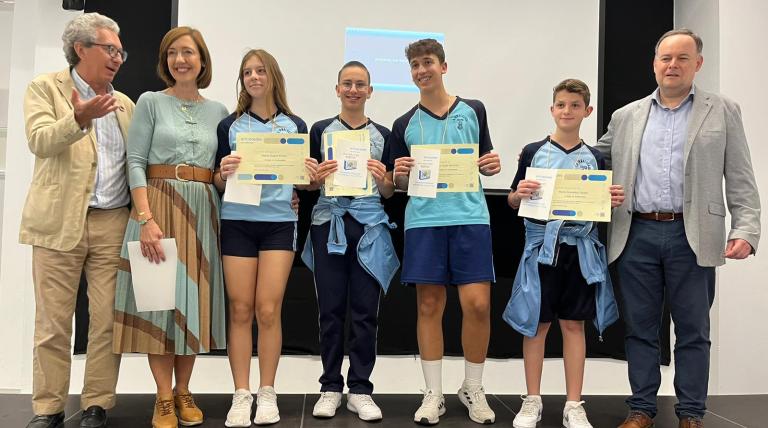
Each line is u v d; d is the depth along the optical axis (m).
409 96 3.45
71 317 2.32
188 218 2.27
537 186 2.39
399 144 2.57
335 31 3.42
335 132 2.42
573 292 2.44
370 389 2.57
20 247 3.29
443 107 2.54
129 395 2.85
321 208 2.60
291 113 2.54
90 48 2.26
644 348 2.41
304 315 3.38
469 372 2.55
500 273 3.35
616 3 3.66
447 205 2.46
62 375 2.30
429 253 2.45
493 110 3.48
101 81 2.32
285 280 2.44
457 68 3.47
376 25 3.44
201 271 2.29
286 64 3.41
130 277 2.26
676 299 2.36
